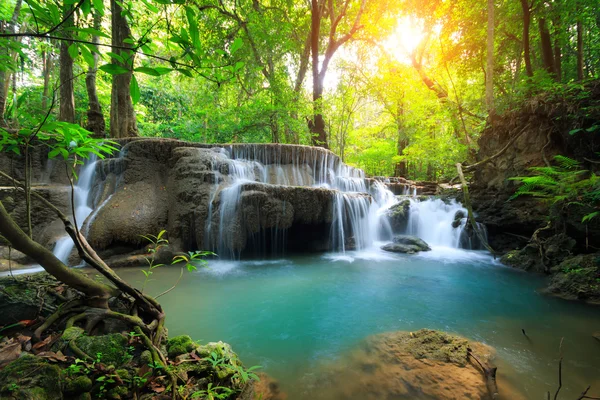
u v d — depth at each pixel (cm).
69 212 703
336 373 277
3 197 618
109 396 178
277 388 255
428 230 1005
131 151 767
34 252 211
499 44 1215
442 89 1462
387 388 255
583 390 254
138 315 269
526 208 743
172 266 626
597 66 1108
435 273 634
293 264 697
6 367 169
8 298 231
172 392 188
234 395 218
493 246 854
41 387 162
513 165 785
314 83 1547
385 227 1024
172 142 814
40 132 203
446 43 1292
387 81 1625
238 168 833
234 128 1326
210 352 243
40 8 129
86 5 132
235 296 479
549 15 865
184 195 707
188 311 414
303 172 1007
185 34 137
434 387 255
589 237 586
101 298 247
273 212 706
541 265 639
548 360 301
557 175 610
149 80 1858
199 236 684
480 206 879
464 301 472
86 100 1438
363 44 1678
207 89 1380
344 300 472
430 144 1616
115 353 204
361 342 338
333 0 1688
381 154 2231
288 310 429
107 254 616
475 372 274
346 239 872
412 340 331
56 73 1385
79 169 814
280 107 1251
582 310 434
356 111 2030
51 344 204
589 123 630
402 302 466
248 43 1297
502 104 866
